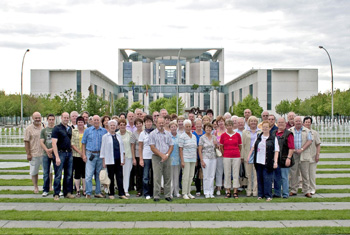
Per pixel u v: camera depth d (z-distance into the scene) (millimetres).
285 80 83938
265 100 83438
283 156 9461
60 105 60094
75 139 10008
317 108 64562
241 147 9953
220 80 116938
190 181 9805
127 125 11234
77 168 9992
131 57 124938
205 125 10000
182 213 7961
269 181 9359
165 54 119062
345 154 20109
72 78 82750
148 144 9523
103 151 9570
